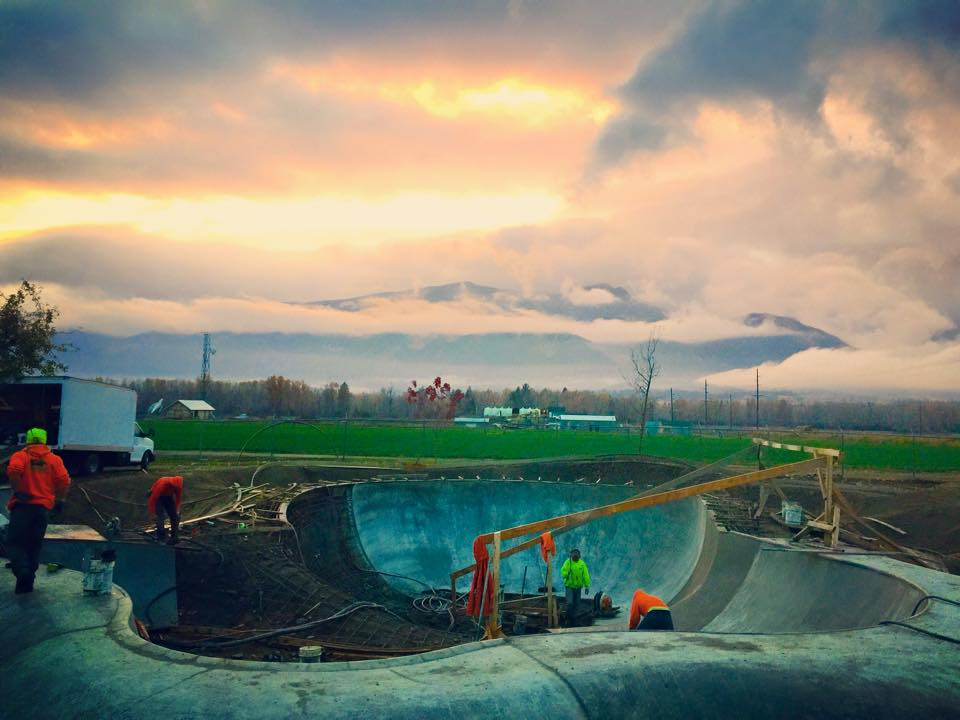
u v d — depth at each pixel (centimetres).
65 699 707
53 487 1041
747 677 768
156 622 1493
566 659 807
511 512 2806
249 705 672
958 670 798
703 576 1912
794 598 1402
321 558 2391
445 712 666
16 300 2689
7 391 2739
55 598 992
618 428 8881
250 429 7038
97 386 2709
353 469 3469
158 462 3716
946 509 2486
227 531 1959
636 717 700
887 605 1147
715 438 6681
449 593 2392
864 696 735
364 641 1497
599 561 2545
